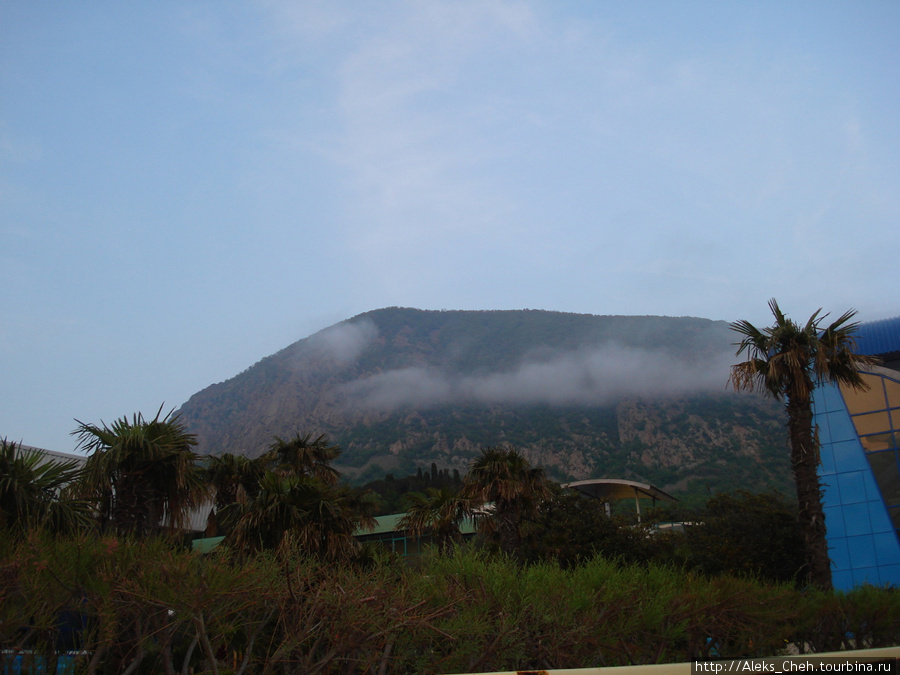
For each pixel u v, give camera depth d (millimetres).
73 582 6477
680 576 10281
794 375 17719
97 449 14523
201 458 15812
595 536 31016
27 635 6207
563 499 34031
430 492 23688
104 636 6184
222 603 6570
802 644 11258
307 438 31516
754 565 30312
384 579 7434
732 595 9562
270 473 15469
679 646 9398
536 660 7797
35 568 6254
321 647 7441
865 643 11703
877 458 31391
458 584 8078
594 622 8008
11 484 11102
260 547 13961
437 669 7043
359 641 6426
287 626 6934
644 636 8609
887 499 30703
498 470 23078
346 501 17031
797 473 17312
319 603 6637
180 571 6371
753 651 9633
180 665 7996
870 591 12359
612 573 9352
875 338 37719
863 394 32469
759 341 18719
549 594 8297
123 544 6988
